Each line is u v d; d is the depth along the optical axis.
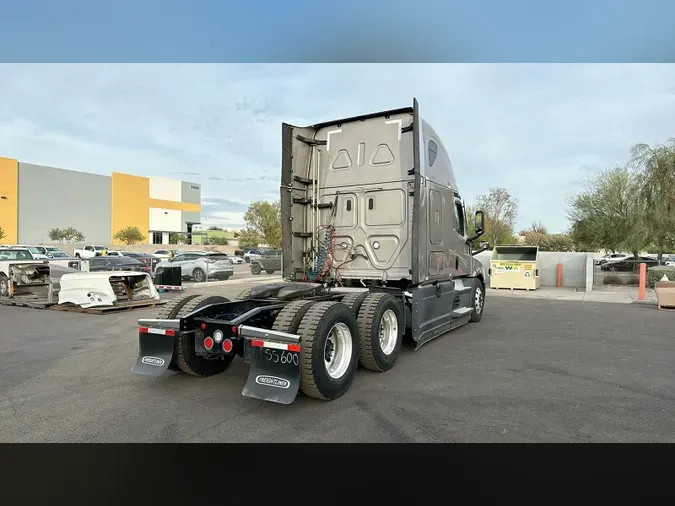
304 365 4.44
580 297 15.02
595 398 4.77
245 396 4.80
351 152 7.39
